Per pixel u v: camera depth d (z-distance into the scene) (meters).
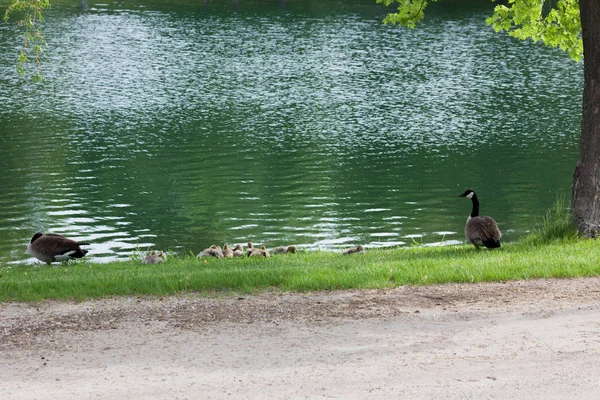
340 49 78.19
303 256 19.97
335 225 30.84
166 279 14.99
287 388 9.31
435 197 35.28
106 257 26.44
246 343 11.13
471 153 43.59
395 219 31.73
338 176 38.78
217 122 50.34
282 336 11.45
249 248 22.23
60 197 34.25
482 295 13.67
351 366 10.06
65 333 11.77
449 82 64.12
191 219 31.53
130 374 9.89
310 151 43.72
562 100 57.97
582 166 19.14
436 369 9.88
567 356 10.25
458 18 101.00
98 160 40.88
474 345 10.84
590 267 15.27
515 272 15.10
